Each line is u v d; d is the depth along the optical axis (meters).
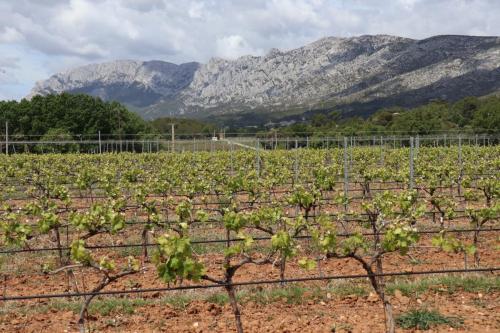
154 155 31.77
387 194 12.30
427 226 14.33
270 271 10.48
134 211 16.78
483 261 10.99
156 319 7.89
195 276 6.03
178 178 19.00
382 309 8.07
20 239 9.05
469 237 13.07
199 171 24.12
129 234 14.30
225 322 7.68
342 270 10.45
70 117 60.62
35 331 7.48
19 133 59.81
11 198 21.12
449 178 19.22
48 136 53.22
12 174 23.52
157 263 6.06
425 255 11.47
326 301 8.52
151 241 13.27
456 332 7.10
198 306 8.32
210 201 19.20
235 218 8.70
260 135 61.88
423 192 20.95
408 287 8.85
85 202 20.88
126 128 63.53
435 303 8.28
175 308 8.30
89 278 10.30
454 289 8.87
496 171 23.00
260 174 23.08
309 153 31.97
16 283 10.11
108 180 19.50
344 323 7.53
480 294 8.55
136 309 8.30
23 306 8.62
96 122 61.12
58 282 10.16
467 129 56.31
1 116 59.81
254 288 9.26
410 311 7.88
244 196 21.50
